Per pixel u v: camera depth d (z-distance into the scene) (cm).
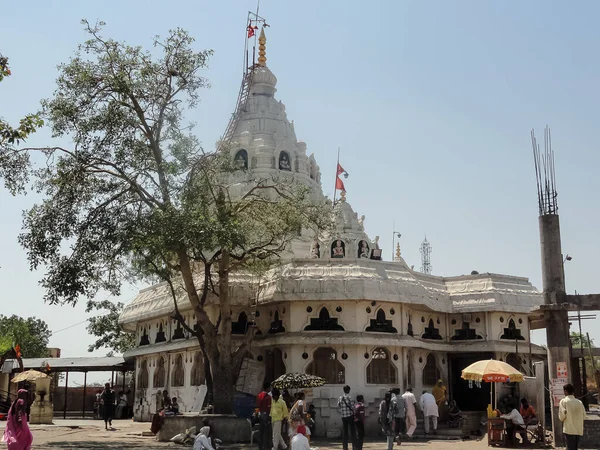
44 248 2867
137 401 4616
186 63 3006
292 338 3459
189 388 3822
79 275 2866
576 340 4559
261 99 5353
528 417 2850
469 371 2902
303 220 3309
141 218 2834
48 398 4388
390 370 3575
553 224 2611
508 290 4047
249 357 3666
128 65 2967
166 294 4156
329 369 3497
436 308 3891
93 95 2920
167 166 2933
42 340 9950
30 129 1997
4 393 5197
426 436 3238
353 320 3497
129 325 4925
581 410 1884
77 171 2917
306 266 3619
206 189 3064
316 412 3422
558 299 2548
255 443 2856
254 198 3619
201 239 2731
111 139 2938
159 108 3030
